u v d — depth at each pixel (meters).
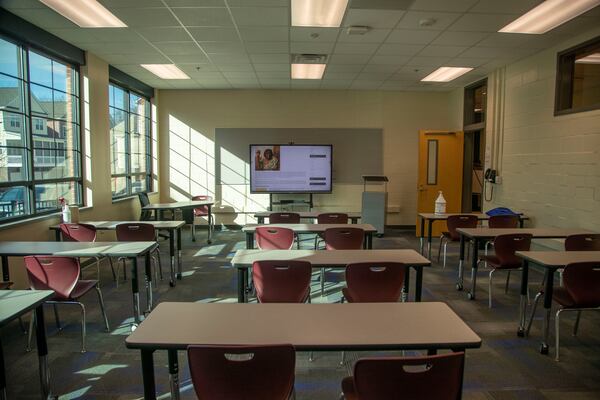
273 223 5.36
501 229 4.69
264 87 8.43
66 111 5.56
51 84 5.20
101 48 5.66
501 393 2.61
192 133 8.69
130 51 5.81
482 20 4.52
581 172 4.92
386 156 8.80
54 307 3.66
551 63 5.48
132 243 3.84
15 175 4.48
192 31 4.94
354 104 8.70
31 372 2.83
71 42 5.38
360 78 7.56
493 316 3.93
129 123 7.62
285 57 6.12
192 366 1.63
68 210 4.88
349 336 1.78
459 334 1.81
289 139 8.71
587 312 4.04
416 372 1.57
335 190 8.80
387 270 2.79
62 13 4.36
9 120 4.39
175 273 5.30
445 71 7.02
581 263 2.89
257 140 8.70
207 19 4.53
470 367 2.94
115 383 2.69
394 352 3.11
